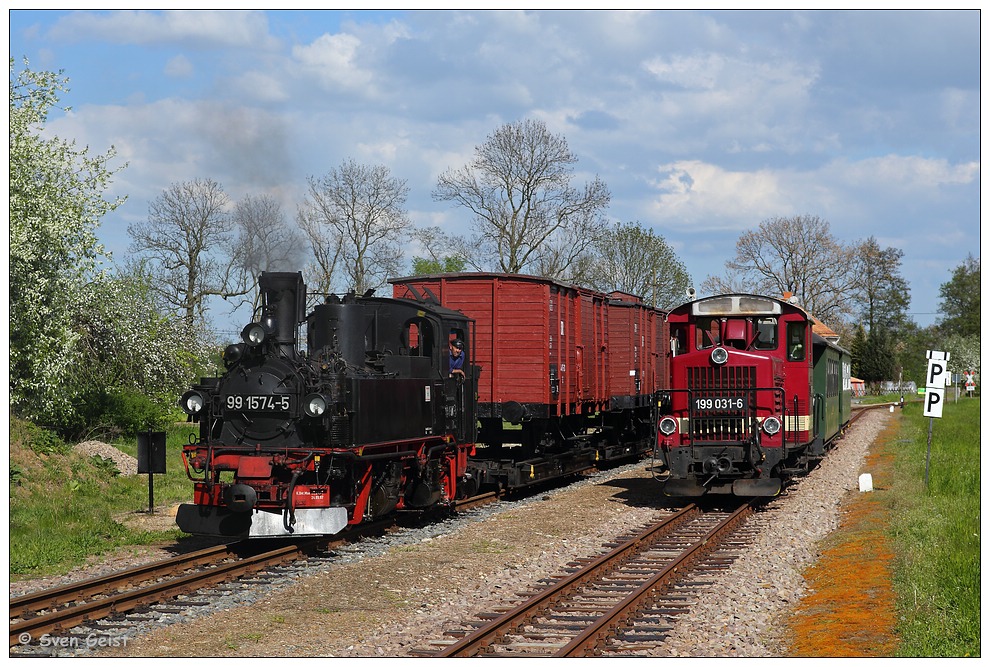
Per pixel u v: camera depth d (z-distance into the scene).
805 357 17.72
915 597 9.15
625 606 9.16
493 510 16.36
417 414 14.28
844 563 11.61
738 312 17.58
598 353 22.03
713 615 9.29
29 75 19.78
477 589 10.38
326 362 12.79
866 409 57.69
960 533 11.88
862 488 18.41
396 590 10.20
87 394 24.95
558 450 20.52
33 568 11.36
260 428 12.47
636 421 26.17
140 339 26.31
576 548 12.84
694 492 16.75
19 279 18.72
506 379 17.89
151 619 8.91
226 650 7.98
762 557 12.38
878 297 82.56
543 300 17.84
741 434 16.77
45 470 17.08
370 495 13.38
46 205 19.22
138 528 14.27
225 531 12.12
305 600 9.70
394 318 14.62
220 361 32.88
